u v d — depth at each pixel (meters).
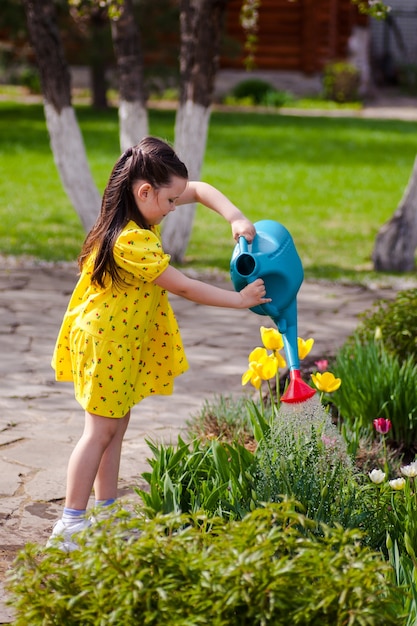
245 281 3.31
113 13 7.50
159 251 3.29
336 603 2.38
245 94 26.81
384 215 12.97
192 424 4.89
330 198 14.15
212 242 10.91
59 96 9.16
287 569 2.34
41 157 16.81
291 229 11.89
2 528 3.71
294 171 16.39
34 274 8.66
